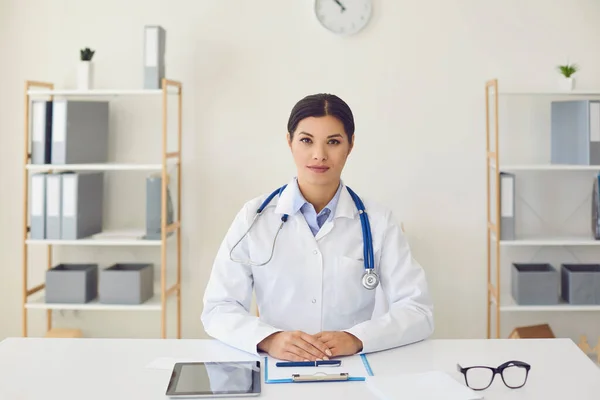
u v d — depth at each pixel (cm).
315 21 331
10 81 338
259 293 180
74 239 310
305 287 175
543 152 333
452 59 331
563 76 330
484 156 333
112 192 341
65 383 139
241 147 336
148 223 316
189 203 339
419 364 150
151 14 334
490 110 333
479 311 339
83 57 315
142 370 146
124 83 336
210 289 177
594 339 338
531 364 150
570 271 313
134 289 312
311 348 152
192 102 336
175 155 323
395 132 333
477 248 337
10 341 168
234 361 151
